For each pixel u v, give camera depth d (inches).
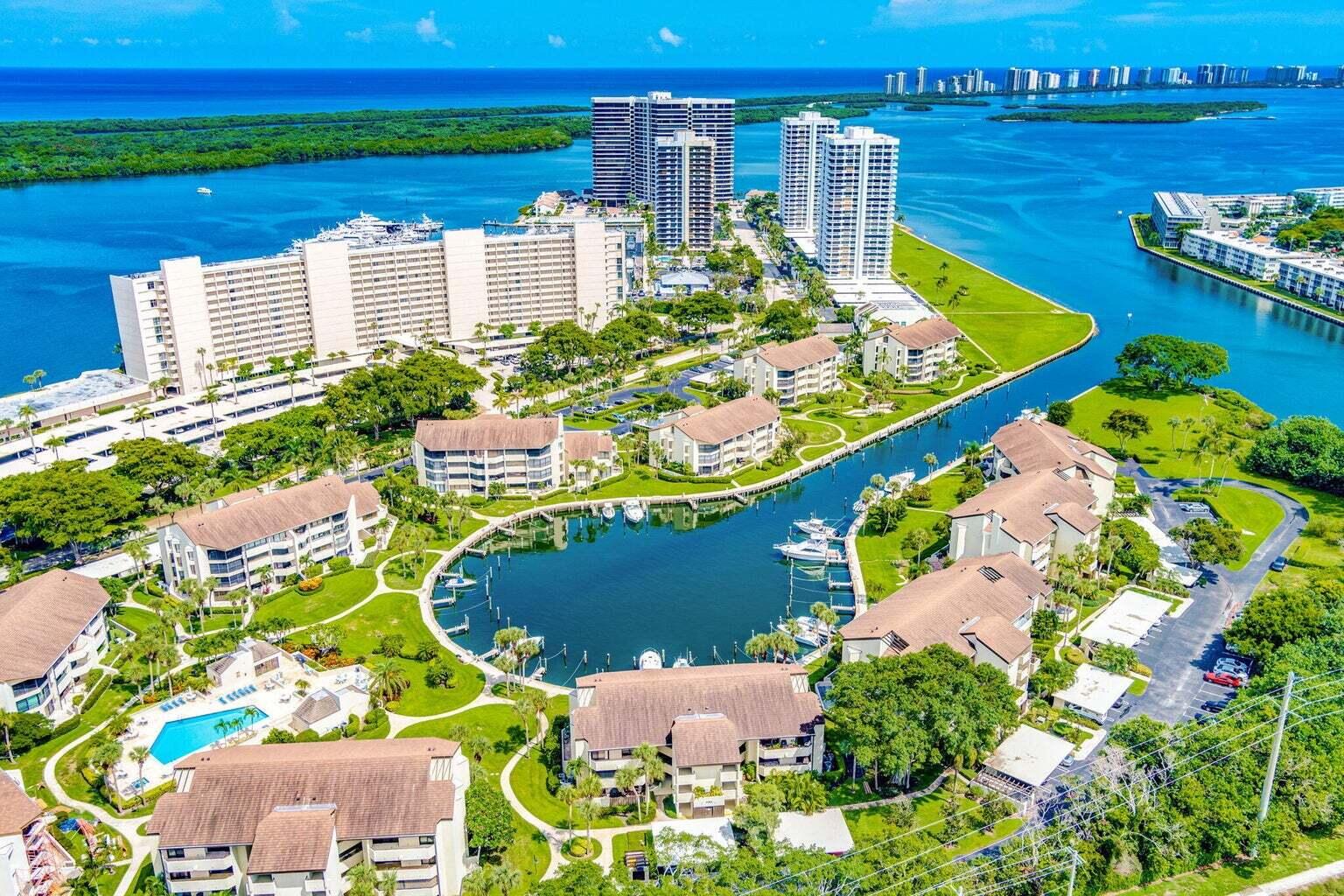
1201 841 5841.5
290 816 5364.2
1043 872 5393.7
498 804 5866.1
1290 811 6028.5
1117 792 5836.6
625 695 6530.5
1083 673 7431.1
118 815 6190.9
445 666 7687.0
